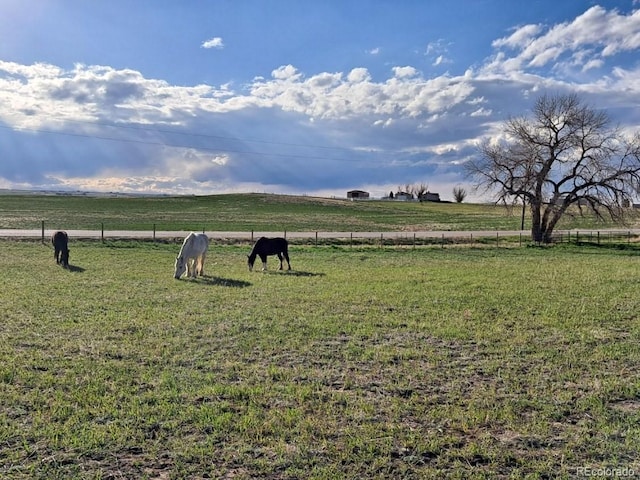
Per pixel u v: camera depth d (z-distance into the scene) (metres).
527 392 7.82
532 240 47.41
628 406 7.35
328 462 5.66
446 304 14.80
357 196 193.12
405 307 14.27
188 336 10.74
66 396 7.33
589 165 45.09
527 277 21.08
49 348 9.68
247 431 6.30
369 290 17.11
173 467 5.52
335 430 6.41
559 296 16.28
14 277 18.42
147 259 25.89
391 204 133.25
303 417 6.75
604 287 18.25
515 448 6.04
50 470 5.39
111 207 96.44
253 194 144.00
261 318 12.55
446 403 7.32
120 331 11.05
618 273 22.61
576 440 6.20
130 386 7.78
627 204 46.12
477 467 5.61
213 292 16.27
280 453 5.80
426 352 9.90
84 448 5.85
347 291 16.84
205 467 5.50
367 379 8.37
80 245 32.59
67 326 11.35
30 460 5.60
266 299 15.18
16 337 10.38
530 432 6.44
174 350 9.74
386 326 12.05
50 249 29.09
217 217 79.25
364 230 61.44
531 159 45.28
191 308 13.59
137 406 7.02
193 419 6.64
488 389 7.95
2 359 8.95
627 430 6.50
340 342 10.62
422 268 24.91
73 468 5.45
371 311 13.67
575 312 13.78
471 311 13.84
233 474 5.40
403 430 6.43
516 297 16.08
